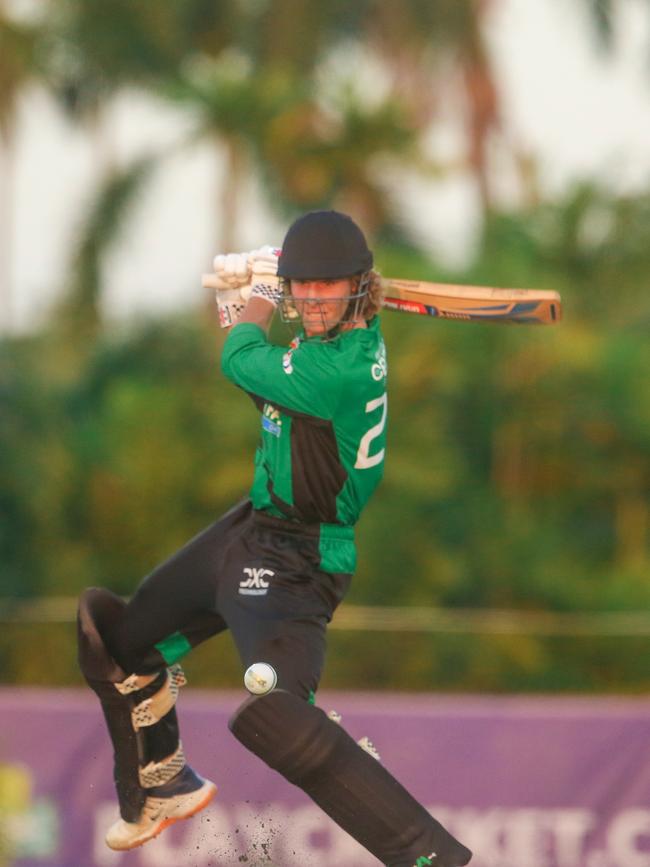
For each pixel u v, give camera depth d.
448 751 22.25
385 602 82.25
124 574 87.25
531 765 22.17
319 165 103.25
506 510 88.81
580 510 93.94
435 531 86.38
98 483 87.94
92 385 105.12
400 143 102.75
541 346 90.50
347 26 117.94
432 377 88.00
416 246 103.94
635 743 22.19
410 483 84.19
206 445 87.50
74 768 22.67
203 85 104.62
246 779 22.23
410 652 68.25
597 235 97.94
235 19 117.88
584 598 86.62
